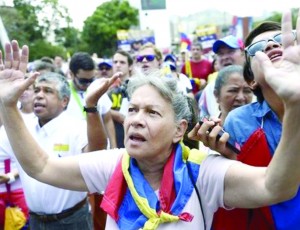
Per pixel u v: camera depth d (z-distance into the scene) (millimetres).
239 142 1961
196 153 1793
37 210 3070
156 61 5488
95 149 2920
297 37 1376
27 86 1911
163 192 1729
